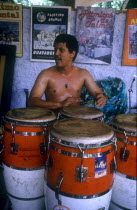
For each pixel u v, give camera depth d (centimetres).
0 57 273
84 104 285
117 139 152
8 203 173
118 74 286
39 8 266
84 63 280
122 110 293
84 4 512
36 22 270
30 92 284
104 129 141
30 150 162
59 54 274
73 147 126
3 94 275
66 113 180
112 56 281
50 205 145
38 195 175
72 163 128
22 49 278
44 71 279
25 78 285
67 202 135
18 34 274
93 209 138
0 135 186
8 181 175
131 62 280
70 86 278
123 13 268
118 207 163
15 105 293
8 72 275
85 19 269
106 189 138
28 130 159
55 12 267
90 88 284
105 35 273
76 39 274
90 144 125
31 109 190
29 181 168
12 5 265
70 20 270
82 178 128
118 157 152
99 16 268
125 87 288
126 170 150
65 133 130
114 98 289
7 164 170
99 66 282
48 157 142
